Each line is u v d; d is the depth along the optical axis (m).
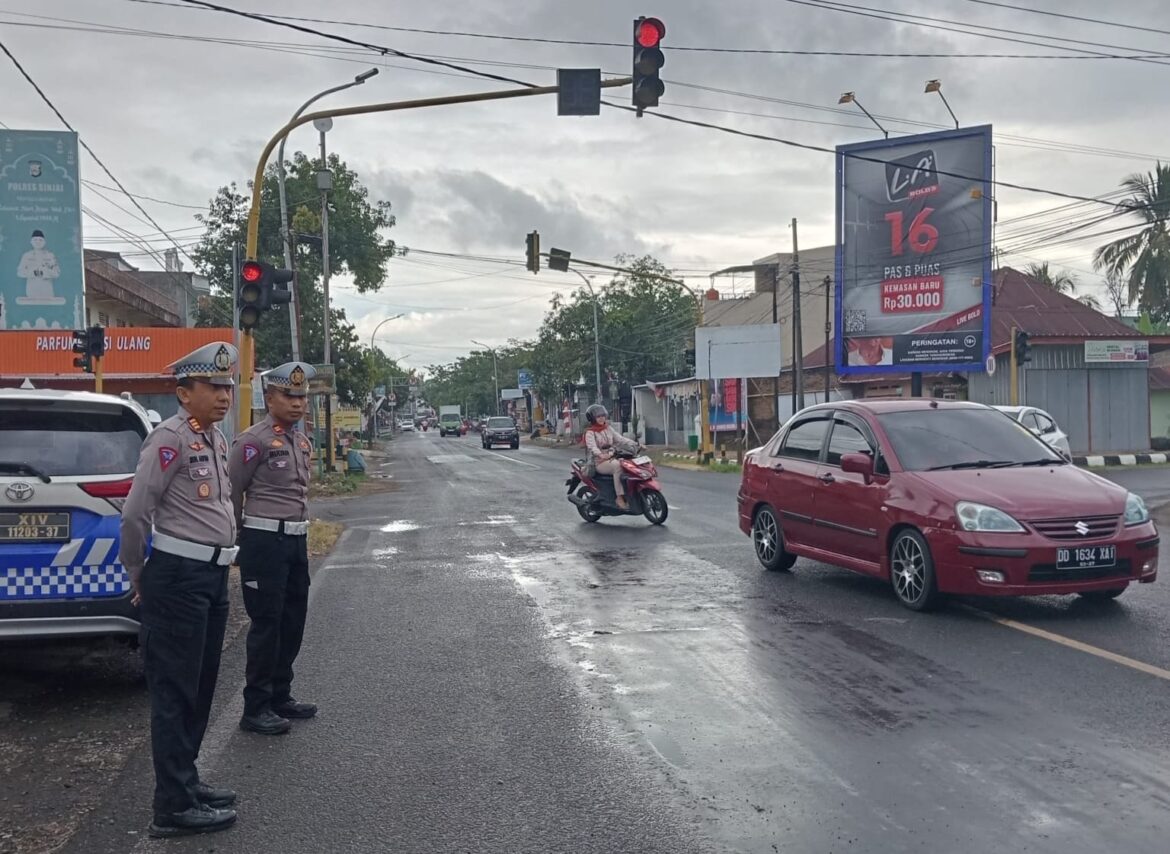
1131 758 5.07
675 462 37.25
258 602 5.91
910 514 8.48
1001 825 4.35
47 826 4.67
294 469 6.04
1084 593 8.39
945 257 30.02
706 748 5.44
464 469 35.00
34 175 23.58
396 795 4.93
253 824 4.62
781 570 10.76
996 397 32.50
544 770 5.21
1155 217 38.38
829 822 4.45
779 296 54.84
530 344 76.38
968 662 6.91
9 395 6.52
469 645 7.95
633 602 9.38
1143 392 32.94
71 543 6.30
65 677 7.36
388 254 49.75
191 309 47.94
